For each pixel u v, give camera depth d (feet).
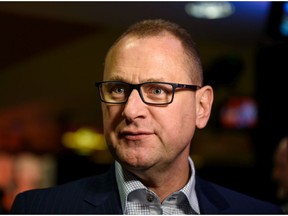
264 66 12.31
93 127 23.56
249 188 15.25
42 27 13.99
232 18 12.64
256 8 11.78
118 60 3.82
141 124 3.64
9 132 23.27
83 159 18.43
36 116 23.03
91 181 4.21
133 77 3.72
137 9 12.06
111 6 11.96
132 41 3.84
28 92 19.63
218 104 15.16
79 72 17.79
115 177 4.12
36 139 23.30
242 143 18.63
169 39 3.90
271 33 9.66
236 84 15.26
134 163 3.65
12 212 4.06
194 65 4.00
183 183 4.08
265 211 4.38
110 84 3.85
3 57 15.78
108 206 3.92
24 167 15.60
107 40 16.29
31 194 4.15
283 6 9.51
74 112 23.02
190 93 3.89
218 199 4.31
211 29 13.91
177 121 3.76
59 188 4.17
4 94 20.62
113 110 3.76
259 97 12.44
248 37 14.61
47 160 16.80
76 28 14.28
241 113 14.79
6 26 13.75
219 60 13.87
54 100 19.72
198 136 19.54
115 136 3.74
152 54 3.76
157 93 3.75
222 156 18.98
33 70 19.12
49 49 15.46
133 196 3.92
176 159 3.86
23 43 14.79
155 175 3.85
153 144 3.67
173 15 12.40
